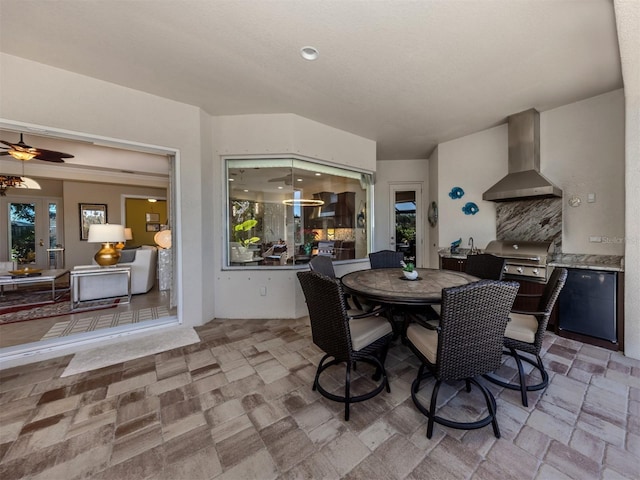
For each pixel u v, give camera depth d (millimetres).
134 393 1859
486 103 3014
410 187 5473
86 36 1950
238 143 3305
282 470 1273
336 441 1441
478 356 1504
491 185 3807
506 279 3217
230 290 3393
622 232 2734
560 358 2301
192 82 2572
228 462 1316
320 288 1702
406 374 2115
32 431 1511
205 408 1704
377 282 2318
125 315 3430
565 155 3082
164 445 1417
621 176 2734
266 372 2131
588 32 1891
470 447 1394
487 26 1838
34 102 2281
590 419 1577
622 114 2721
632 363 2209
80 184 6375
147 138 2779
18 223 6344
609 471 1243
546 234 3260
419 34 1917
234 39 1977
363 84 2598
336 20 1786
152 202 7434
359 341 1732
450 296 1347
